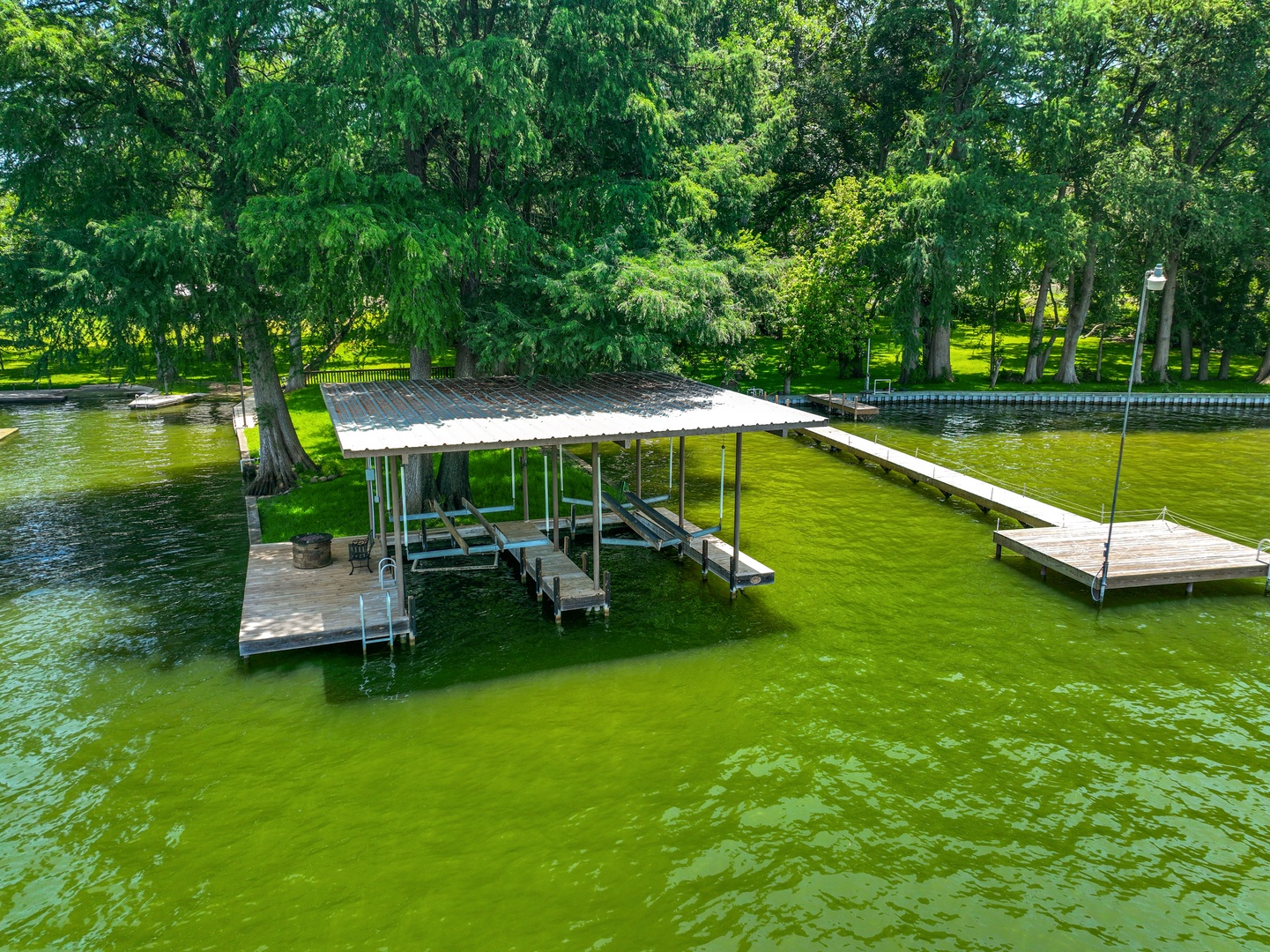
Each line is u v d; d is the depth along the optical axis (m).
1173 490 26.52
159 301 19.56
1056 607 17.45
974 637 16.05
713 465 30.48
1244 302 47.38
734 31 32.53
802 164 50.81
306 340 25.61
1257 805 11.20
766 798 11.21
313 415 36.91
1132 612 17.23
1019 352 58.31
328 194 17.95
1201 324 49.00
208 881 9.67
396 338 20.39
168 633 15.87
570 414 16.52
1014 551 20.02
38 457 30.66
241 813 10.83
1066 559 18.53
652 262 19.70
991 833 10.61
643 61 21.77
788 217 51.84
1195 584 18.77
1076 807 11.13
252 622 15.34
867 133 50.12
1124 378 49.56
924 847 10.34
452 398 18.31
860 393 44.00
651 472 29.19
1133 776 11.79
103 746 12.27
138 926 9.01
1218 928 9.10
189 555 20.05
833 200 44.34
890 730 12.87
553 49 19.56
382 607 16.14
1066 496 25.70
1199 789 11.52
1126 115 44.84
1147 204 40.91
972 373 51.56
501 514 22.70
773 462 31.19
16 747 12.18
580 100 20.41
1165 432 36.44
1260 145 43.59
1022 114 40.81
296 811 10.88
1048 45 41.41
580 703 13.56
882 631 16.28
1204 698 13.88
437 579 18.34
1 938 8.81
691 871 9.88
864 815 10.91
